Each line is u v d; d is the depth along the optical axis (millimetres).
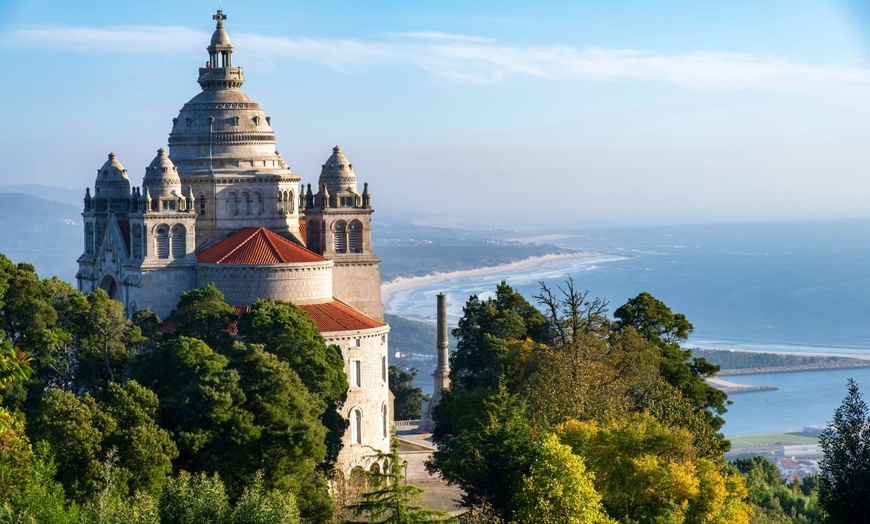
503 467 132875
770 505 197750
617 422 147625
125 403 138125
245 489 127125
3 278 163250
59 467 129875
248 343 173000
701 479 136750
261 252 198625
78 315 170250
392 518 108625
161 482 133125
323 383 171875
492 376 187000
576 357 169750
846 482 133875
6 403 151500
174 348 156000
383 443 195625
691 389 194250
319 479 148375
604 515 128500
